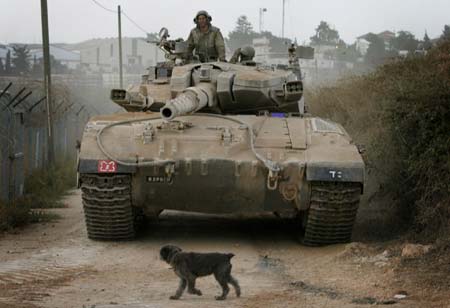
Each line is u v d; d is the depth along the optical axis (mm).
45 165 43594
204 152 21891
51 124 43562
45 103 45156
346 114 40969
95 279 17703
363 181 21516
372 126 32594
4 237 24391
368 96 37188
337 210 21922
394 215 25922
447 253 18141
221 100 25422
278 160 21734
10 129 31766
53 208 33438
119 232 23281
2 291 16078
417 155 23016
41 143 44656
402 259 18391
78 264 19781
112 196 22203
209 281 17453
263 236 25000
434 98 22594
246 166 21703
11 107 31688
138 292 16141
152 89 26531
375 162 26938
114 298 15438
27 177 39156
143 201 22734
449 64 24578
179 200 22688
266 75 25734
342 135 23000
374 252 20234
